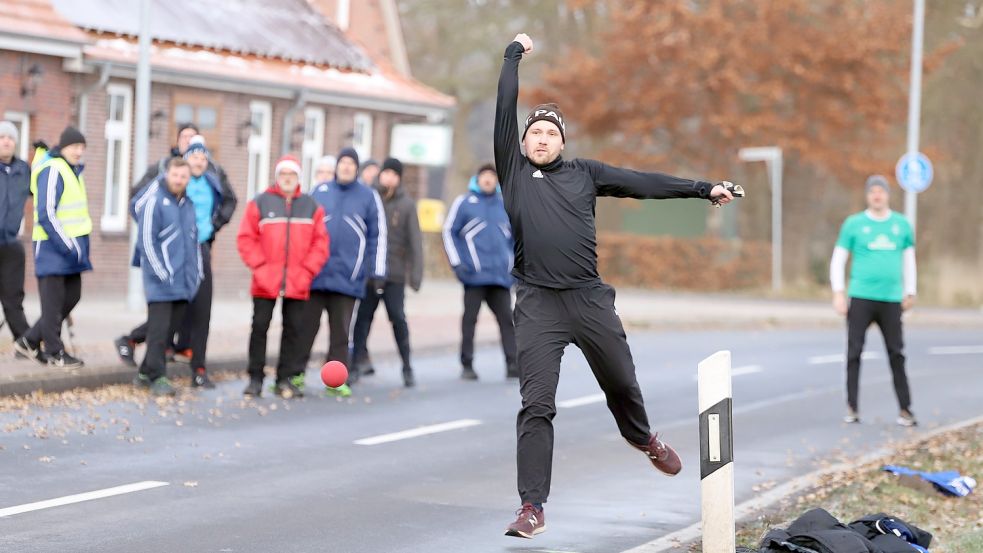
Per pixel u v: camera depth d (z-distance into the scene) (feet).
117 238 151.74
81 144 85.71
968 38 270.67
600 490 62.49
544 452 48.57
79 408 77.41
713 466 42.04
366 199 88.89
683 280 251.60
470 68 312.29
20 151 139.85
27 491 56.03
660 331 161.48
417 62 311.47
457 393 94.38
